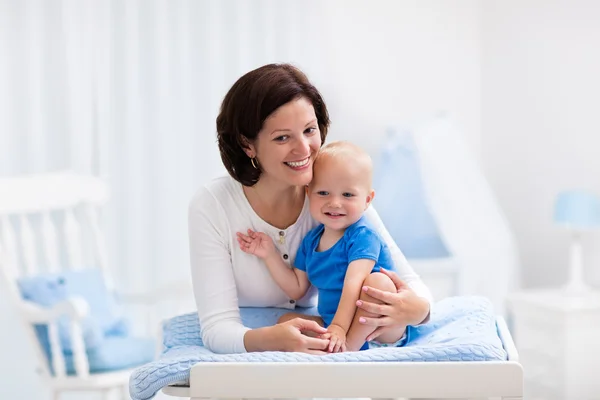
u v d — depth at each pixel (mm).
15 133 3414
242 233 1726
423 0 4332
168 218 3658
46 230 3146
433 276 3502
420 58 4328
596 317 3074
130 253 3584
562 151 3824
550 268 3883
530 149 4027
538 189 3977
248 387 1367
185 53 3682
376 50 4250
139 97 3617
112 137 3572
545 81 3932
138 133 3607
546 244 3910
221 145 1648
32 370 3408
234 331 1569
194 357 1422
